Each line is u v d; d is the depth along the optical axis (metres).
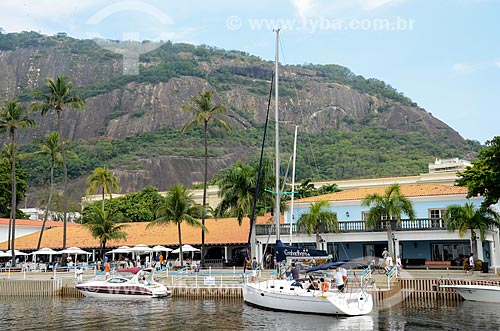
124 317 31.17
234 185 54.09
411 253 51.53
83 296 43.03
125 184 188.75
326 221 49.03
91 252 65.69
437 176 98.50
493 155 40.88
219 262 59.19
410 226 49.56
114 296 40.97
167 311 33.22
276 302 31.67
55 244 67.00
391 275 38.78
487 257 51.41
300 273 35.34
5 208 90.81
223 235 60.50
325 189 91.75
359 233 50.09
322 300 29.44
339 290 30.56
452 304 33.91
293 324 27.25
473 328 25.42
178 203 54.31
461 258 48.62
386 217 49.38
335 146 192.62
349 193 58.00
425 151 197.75
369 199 46.53
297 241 52.56
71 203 137.50
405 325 26.45
